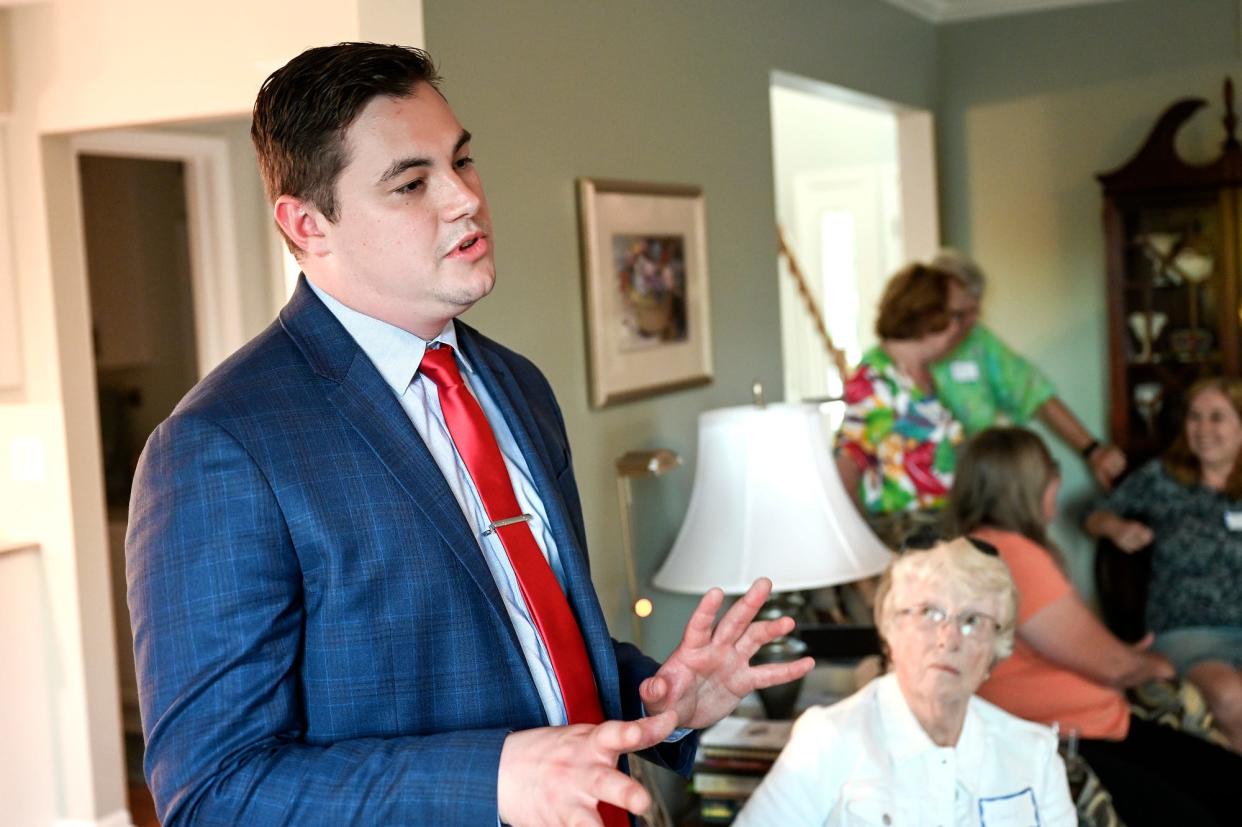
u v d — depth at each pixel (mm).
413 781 1073
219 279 4902
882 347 4461
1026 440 3156
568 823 1008
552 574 1345
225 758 1113
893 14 5320
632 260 3359
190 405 1194
